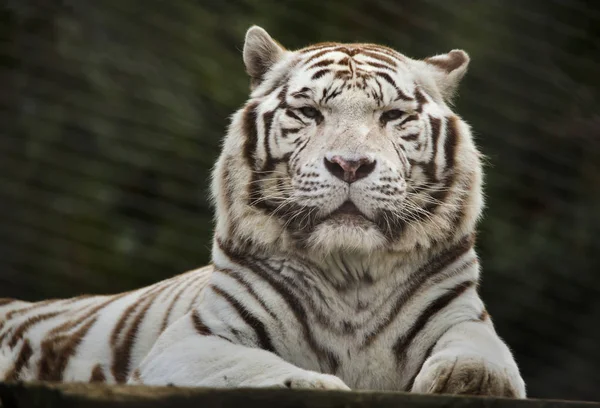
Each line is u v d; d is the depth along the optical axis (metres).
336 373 5.98
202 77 12.62
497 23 12.65
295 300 6.02
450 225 6.12
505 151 12.81
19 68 12.14
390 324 5.99
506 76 12.70
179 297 7.21
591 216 13.09
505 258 13.08
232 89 12.73
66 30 12.30
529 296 13.20
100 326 7.59
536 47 12.70
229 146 6.37
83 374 7.47
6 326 8.15
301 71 6.32
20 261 12.06
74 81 12.28
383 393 4.39
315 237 5.92
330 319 5.99
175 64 12.57
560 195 13.08
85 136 12.30
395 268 6.02
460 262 6.15
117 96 12.37
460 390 5.08
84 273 12.30
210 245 12.57
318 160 5.93
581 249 13.19
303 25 12.70
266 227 6.06
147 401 4.10
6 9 12.10
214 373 5.43
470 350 5.35
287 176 6.11
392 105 6.13
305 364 5.99
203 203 12.62
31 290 12.09
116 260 12.44
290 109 6.18
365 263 5.99
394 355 5.98
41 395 4.02
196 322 6.07
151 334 7.20
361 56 6.36
